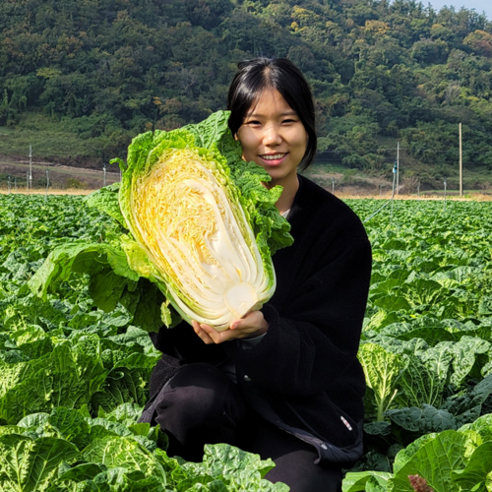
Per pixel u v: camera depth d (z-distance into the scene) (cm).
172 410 354
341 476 362
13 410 402
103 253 351
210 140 368
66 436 330
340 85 14925
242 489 308
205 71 14938
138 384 461
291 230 387
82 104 13775
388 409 466
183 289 344
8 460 305
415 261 1119
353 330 373
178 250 343
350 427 373
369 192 11388
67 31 15525
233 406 361
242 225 349
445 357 498
